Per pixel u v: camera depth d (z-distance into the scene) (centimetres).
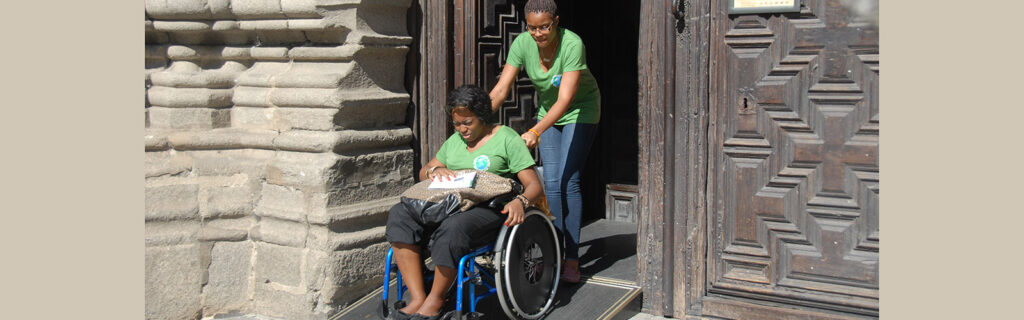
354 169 471
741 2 423
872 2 399
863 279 416
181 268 477
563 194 476
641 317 464
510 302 406
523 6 552
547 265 437
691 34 436
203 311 483
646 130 455
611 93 627
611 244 563
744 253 442
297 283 468
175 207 478
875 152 407
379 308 423
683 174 448
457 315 394
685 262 454
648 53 447
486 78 513
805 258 429
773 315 437
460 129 416
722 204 445
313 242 462
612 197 634
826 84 414
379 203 489
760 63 425
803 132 422
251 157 485
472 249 401
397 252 410
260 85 485
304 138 462
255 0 473
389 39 484
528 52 458
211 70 499
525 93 548
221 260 484
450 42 502
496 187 404
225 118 496
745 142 434
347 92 465
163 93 488
